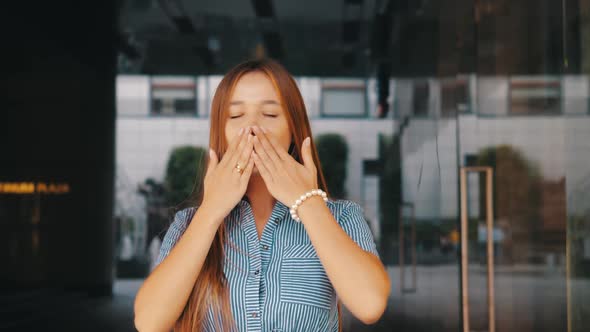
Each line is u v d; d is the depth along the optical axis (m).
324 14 11.27
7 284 13.41
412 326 6.84
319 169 1.25
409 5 8.46
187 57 14.29
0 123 13.80
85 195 14.21
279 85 1.19
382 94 13.99
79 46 12.95
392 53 11.51
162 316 1.10
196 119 17.00
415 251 7.74
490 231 4.91
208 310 1.15
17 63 13.00
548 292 4.83
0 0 10.24
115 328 8.80
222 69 15.56
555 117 4.71
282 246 1.18
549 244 4.79
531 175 4.94
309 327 1.16
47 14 11.00
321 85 15.84
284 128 1.20
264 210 1.22
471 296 5.09
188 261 1.10
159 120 16.94
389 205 12.01
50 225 13.91
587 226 2.62
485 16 5.34
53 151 14.08
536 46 4.79
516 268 4.95
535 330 4.83
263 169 1.13
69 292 13.12
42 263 13.71
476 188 5.14
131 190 16.75
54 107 14.05
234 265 1.17
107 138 14.81
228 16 11.60
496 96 5.14
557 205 4.82
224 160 1.14
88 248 14.09
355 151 16.06
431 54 6.68
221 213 1.12
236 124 1.19
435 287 6.50
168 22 11.78
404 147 9.30
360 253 1.10
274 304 1.15
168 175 16.86
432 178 6.54
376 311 1.07
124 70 15.36
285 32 12.44
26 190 13.88
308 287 1.17
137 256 15.45
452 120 5.55
